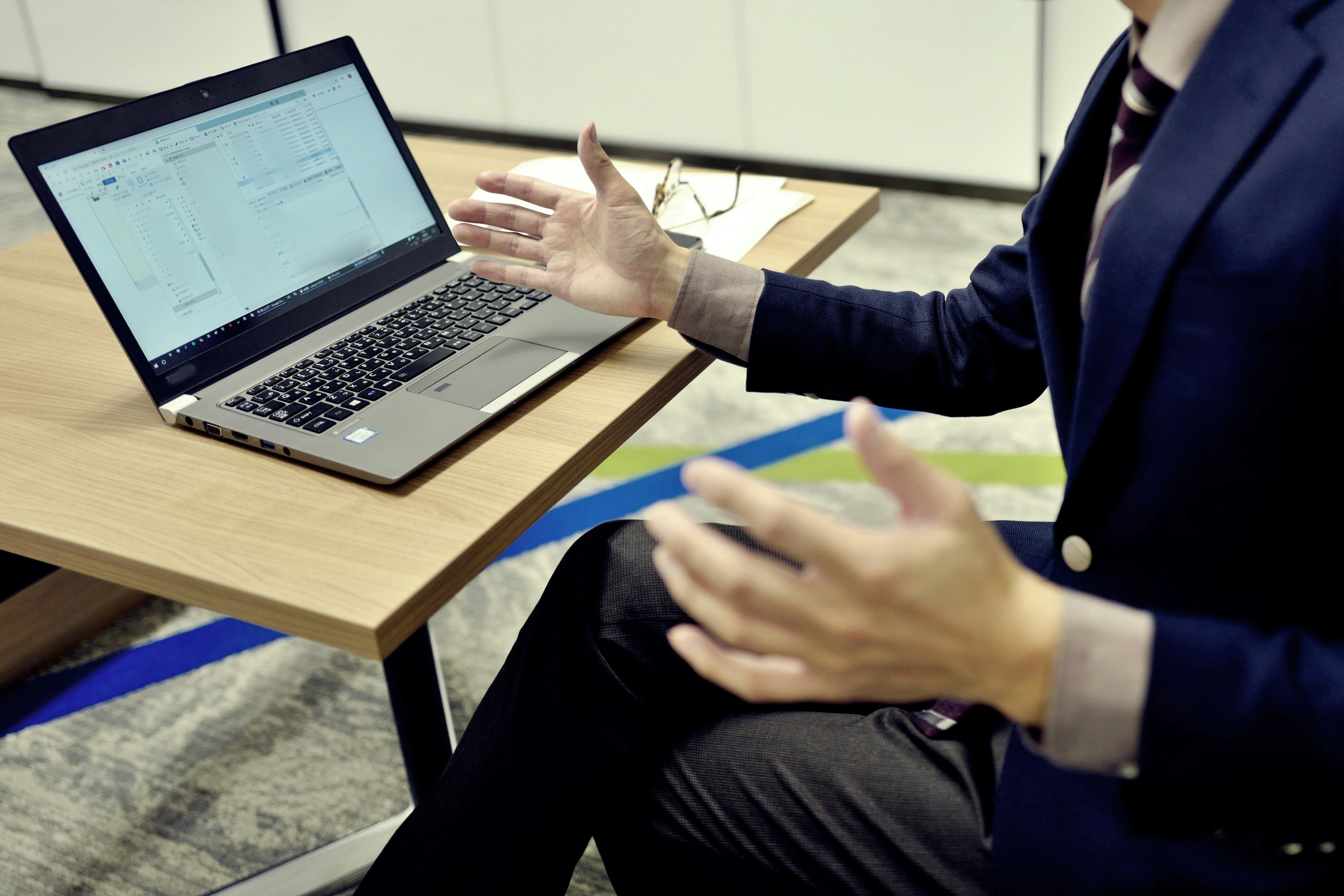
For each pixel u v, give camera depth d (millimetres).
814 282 1012
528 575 1946
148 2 4418
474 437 889
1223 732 563
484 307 1074
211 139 1008
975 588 525
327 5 4117
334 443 864
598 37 3697
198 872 1421
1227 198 622
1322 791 585
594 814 896
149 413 955
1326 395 613
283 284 1025
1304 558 656
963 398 1012
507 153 1552
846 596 513
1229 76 631
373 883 928
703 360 1033
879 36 3232
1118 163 728
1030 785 708
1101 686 560
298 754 1604
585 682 875
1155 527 681
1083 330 736
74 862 1441
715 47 3512
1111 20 3014
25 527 805
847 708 890
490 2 3816
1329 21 618
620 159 3891
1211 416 636
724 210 1299
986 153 3236
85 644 1837
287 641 1831
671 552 537
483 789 891
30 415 956
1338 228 584
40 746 1633
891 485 512
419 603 729
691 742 863
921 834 755
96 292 894
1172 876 658
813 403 2432
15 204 3650
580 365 992
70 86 4828
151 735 1646
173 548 774
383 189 1136
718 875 840
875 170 3443
